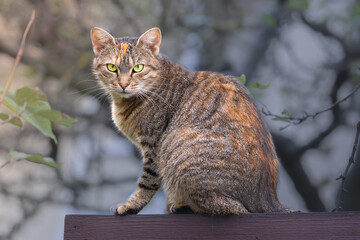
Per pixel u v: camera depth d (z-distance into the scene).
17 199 15.43
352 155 6.81
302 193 14.49
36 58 14.42
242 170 6.34
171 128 7.04
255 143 6.57
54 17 14.60
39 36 14.56
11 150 5.53
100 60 8.03
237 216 6.09
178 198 6.80
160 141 7.18
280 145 14.17
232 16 16.33
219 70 15.27
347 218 5.82
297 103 14.81
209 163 6.35
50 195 15.18
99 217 6.30
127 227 6.24
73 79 14.21
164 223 6.20
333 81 14.61
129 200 7.09
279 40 15.57
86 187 15.05
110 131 15.97
